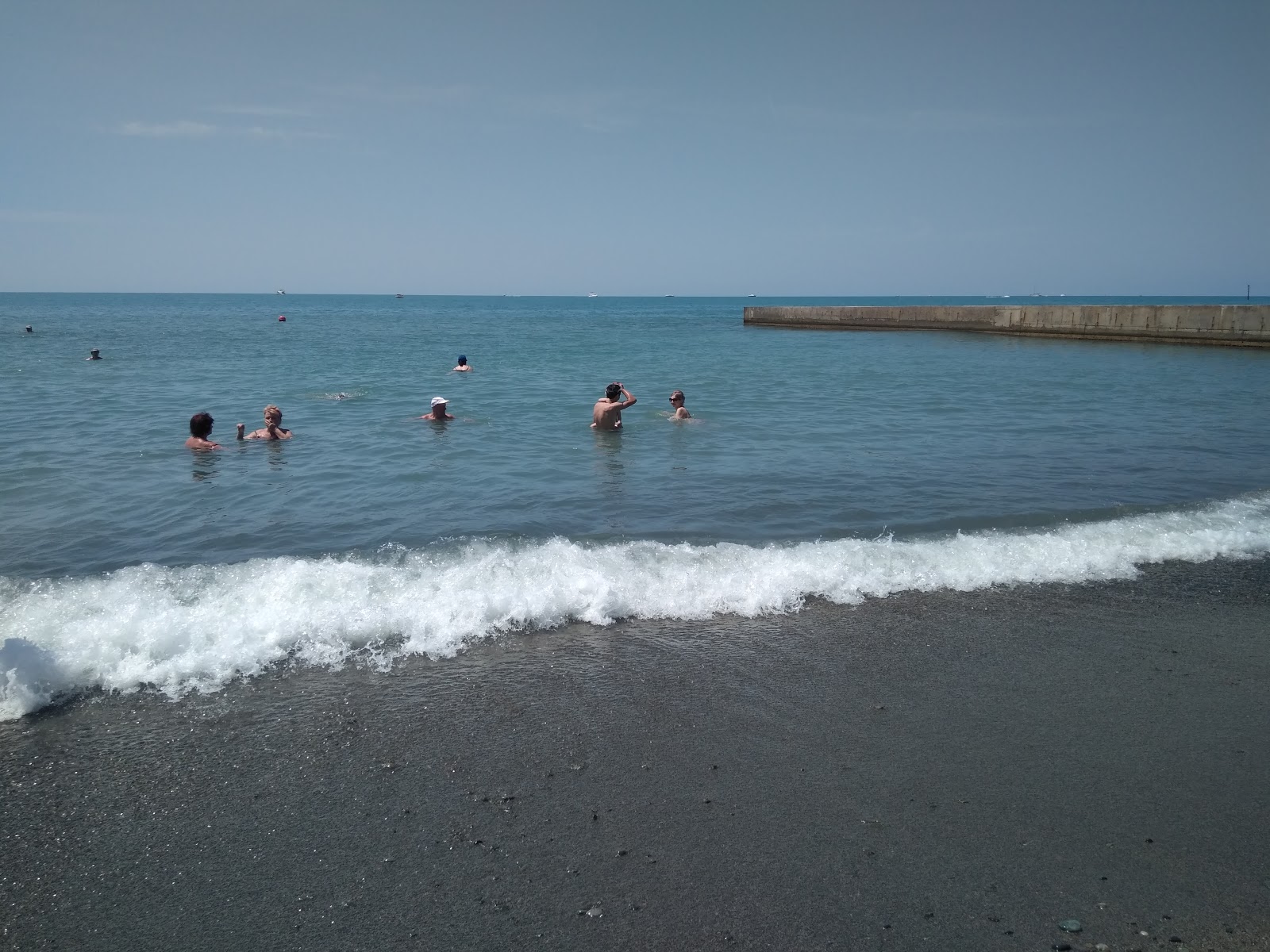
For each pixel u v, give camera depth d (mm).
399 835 3252
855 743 3963
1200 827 3352
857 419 13922
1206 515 7816
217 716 4137
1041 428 13062
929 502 8391
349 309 129750
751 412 14750
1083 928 2791
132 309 109750
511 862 3100
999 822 3369
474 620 5211
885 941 2727
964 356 28188
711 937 2740
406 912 2844
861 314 46062
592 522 7605
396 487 8922
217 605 5230
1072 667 4797
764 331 49594
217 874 3029
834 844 3219
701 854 3150
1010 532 7324
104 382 19016
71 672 4422
